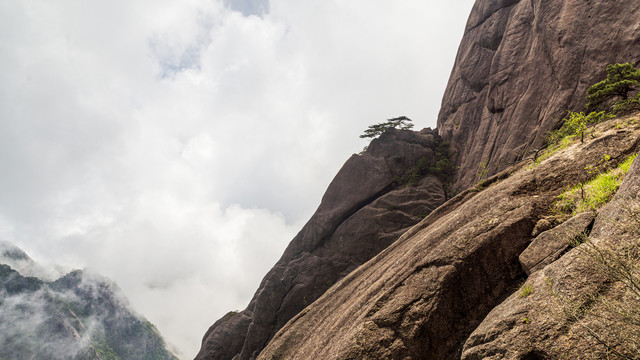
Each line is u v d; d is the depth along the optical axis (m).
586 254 7.36
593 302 7.10
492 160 37.69
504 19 46.00
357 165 50.88
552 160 14.48
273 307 43.75
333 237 46.69
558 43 33.44
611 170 12.23
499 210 13.03
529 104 35.81
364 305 14.69
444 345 11.42
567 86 31.58
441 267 12.50
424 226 20.62
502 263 11.83
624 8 28.97
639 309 5.92
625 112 17.73
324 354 14.41
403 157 49.78
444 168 46.38
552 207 12.36
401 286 13.32
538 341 7.76
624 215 7.69
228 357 44.53
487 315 10.34
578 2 32.81
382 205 45.44
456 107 50.28
